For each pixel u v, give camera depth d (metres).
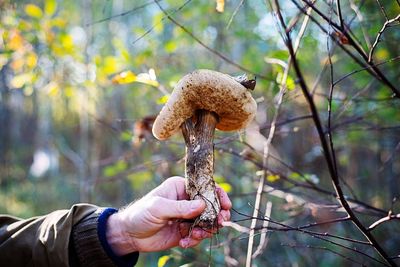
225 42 2.16
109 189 2.69
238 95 0.64
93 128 2.89
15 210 3.36
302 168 1.55
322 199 1.06
